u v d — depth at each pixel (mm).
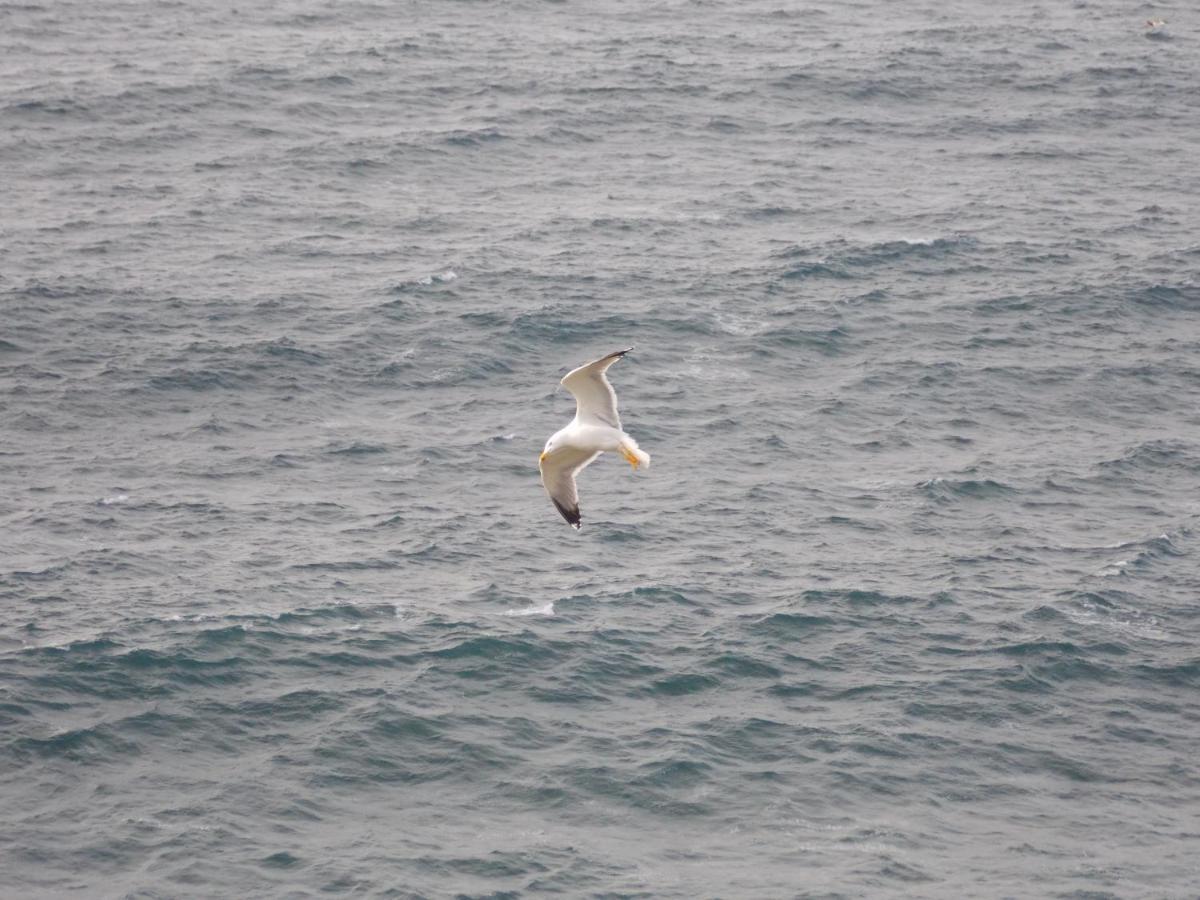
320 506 64688
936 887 44031
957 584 58938
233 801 46656
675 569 59750
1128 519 64750
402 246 92000
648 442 70000
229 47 135500
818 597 57656
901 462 69188
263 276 87062
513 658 53625
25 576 58000
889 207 99250
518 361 77875
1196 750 50469
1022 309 84125
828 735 50344
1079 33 142125
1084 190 103062
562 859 44781
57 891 42875
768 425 71938
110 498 64875
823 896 43469
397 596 57469
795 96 122562
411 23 145125
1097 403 75250
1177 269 89250
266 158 107438
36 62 129750
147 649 53000
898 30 143250
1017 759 49719
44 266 87375
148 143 110125
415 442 70375
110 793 46812
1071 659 54375
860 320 82688
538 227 95312
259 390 74625
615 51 134750
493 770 48438
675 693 52344
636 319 81750
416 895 43094
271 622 55125
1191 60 133500
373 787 47625
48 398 73125
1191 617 57219
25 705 50094
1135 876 44781
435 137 111312
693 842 45750
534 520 63750
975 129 115812
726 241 93375
